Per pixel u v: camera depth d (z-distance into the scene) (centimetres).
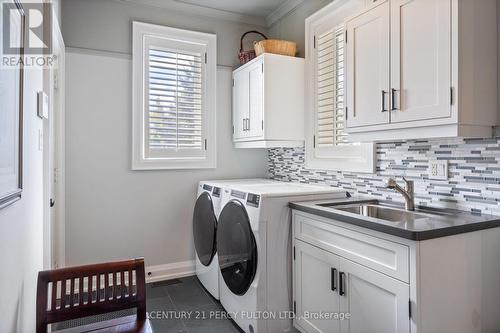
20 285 123
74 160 287
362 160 239
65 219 285
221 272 252
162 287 300
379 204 219
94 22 292
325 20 271
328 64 270
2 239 98
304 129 296
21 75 116
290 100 290
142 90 309
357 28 196
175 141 323
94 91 293
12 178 105
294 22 319
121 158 304
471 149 173
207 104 335
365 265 160
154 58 313
